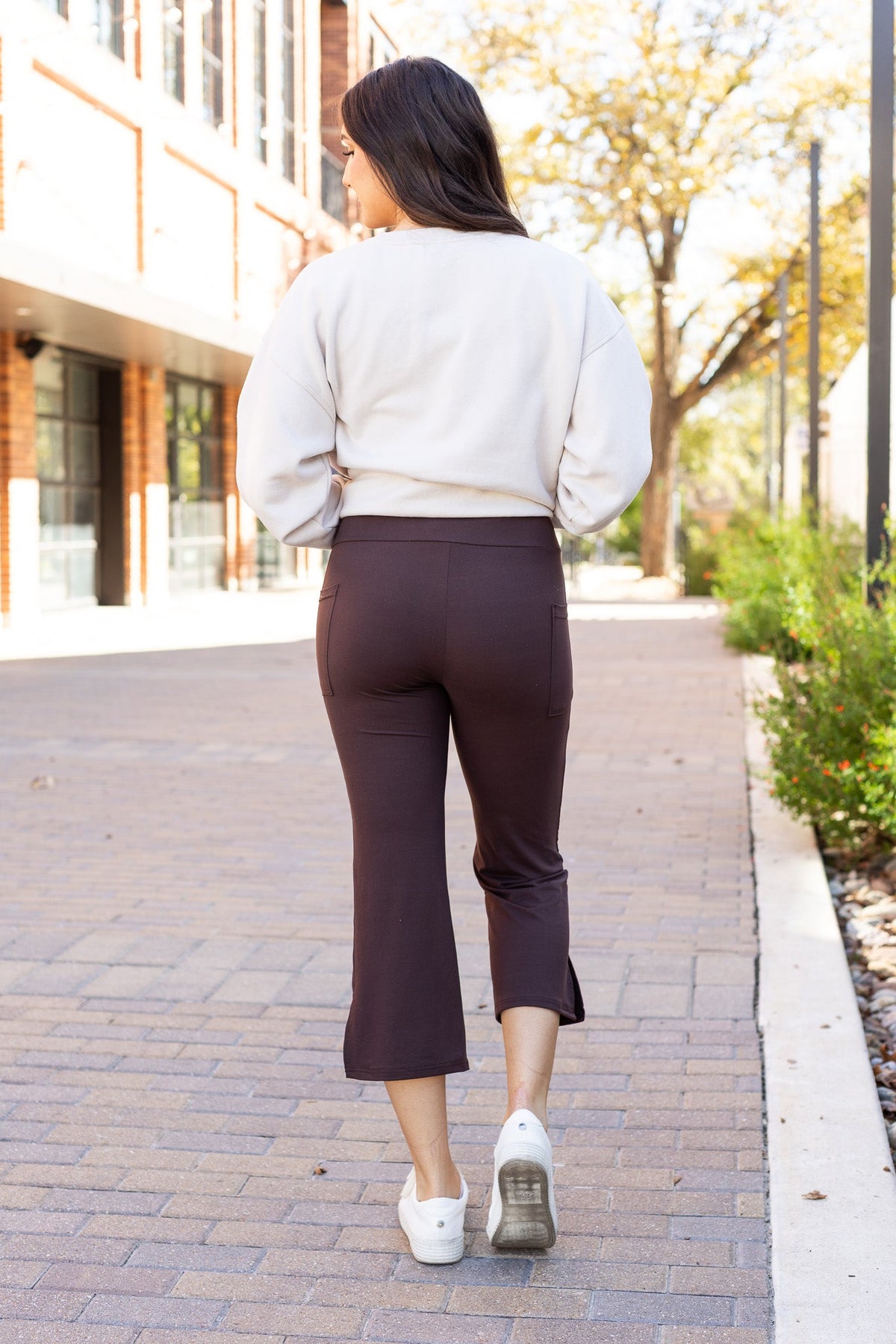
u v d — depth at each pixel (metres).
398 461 2.13
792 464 31.25
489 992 3.65
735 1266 2.26
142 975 3.80
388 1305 2.16
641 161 25.97
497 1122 2.84
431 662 2.16
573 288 2.15
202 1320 2.13
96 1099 2.97
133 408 19.22
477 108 2.21
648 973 3.79
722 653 13.12
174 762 7.32
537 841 2.33
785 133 26.42
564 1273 2.24
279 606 20.27
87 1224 2.44
